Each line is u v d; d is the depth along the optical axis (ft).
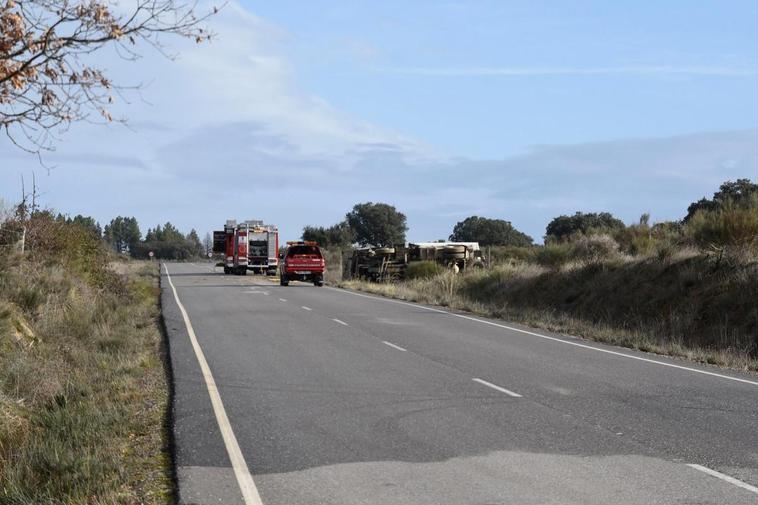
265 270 201.36
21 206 67.56
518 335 63.16
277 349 53.11
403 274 147.74
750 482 22.16
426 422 30.40
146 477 23.54
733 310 59.82
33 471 24.03
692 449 26.00
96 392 36.60
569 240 108.47
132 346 51.19
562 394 36.47
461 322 73.82
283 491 21.61
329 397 35.78
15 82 23.53
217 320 73.05
